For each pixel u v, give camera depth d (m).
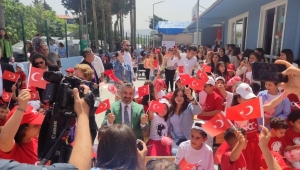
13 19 16.45
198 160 3.25
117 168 1.68
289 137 3.37
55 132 1.66
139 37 39.22
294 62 4.89
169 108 4.29
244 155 3.08
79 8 33.53
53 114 1.65
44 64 4.57
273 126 3.29
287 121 3.44
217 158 3.24
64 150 1.70
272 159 2.06
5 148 2.12
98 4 30.45
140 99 4.85
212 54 8.59
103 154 1.75
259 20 8.60
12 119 2.06
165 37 42.41
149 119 4.12
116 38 34.22
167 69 9.77
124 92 3.94
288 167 2.97
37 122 2.28
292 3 6.15
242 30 11.30
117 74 8.04
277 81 2.04
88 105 1.64
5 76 4.15
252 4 9.44
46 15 29.17
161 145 4.02
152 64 11.34
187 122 4.20
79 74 4.10
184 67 8.10
